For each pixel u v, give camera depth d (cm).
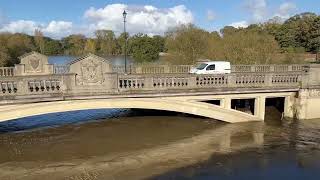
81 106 1930
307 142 2048
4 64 5700
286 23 9081
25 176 1533
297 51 6806
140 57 6612
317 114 2561
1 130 2233
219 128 2300
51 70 2414
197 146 1966
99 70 1925
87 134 2147
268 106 2856
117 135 2131
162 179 1520
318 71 2525
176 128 2295
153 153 1842
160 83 2073
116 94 1969
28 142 1967
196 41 5053
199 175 1567
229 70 2889
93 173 1577
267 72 2358
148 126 2342
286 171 1627
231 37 5022
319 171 1630
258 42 4781
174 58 4869
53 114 2742
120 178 1527
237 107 2705
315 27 7656
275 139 2105
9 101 1741
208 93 2198
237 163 1716
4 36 7262
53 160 1716
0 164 1650
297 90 2500
